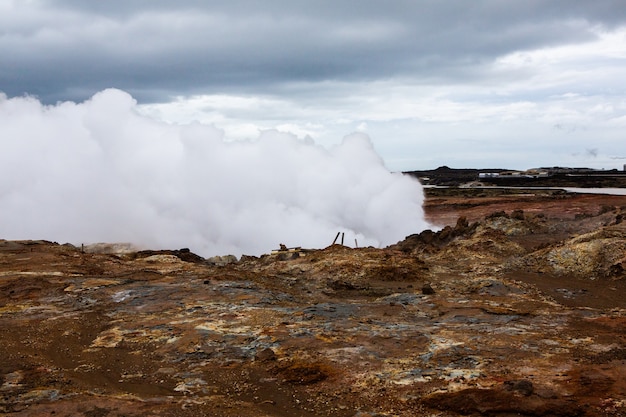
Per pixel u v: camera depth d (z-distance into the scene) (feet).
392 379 51.72
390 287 102.22
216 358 60.44
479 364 53.52
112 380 56.24
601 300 87.71
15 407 45.91
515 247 132.67
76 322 78.13
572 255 110.63
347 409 47.01
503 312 74.13
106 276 111.86
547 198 258.78
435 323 70.64
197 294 91.50
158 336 69.41
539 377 49.01
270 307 82.02
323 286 107.04
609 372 48.62
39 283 101.81
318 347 61.31
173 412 45.03
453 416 44.32
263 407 47.60
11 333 73.15
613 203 214.69
